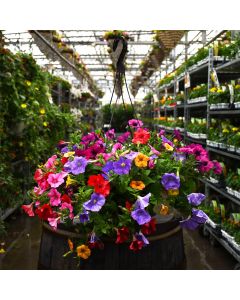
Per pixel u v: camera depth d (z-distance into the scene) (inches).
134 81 559.2
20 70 156.1
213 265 120.6
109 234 47.8
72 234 50.8
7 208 147.4
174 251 52.6
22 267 116.4
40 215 51.4
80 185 52.9
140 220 45.0
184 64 210.7
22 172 170.6
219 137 142.3
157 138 62.8
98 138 63.9
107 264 49.2
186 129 199.6
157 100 347.3
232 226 124.0
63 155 59.4
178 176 50.1
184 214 53.3
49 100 219.0
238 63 133.4
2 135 138.8
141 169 51.1
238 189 122.1
